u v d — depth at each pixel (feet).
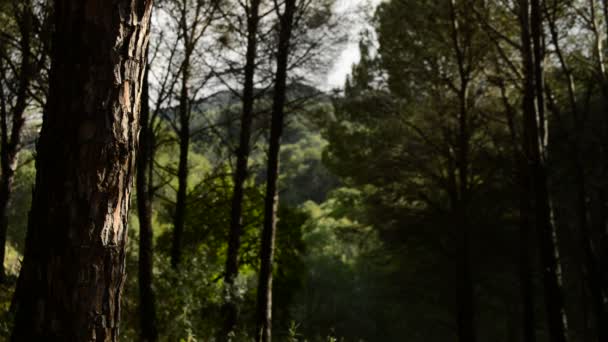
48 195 7.70
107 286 7.86
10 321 15.29
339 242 153.99
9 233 94.99
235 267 41.29
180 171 46.29
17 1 31.89
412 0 54.95
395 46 56.95
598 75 52.65
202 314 33.40
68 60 7.86
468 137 56.85
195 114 46.50
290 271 83.92
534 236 70.79
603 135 55.36
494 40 42.55
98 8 7.88
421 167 60.95
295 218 84.48
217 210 63.72
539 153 35.35
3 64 41.73
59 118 7.80
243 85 42.60
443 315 99.66
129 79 8.15
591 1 50.44
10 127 48.24
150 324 26.05
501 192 66.74
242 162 42.63
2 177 41.78
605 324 46.96
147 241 27.48
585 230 49.42
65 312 7.52
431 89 57.82
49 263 7.55
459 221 58.08
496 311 91.09
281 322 81.71
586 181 59.62
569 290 81.61
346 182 71.56
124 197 8.13
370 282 129.29
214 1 41.06
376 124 62.49
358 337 113.09
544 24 49.90
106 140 7.82
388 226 72.95
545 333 88.74
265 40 38.55
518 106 55.77
